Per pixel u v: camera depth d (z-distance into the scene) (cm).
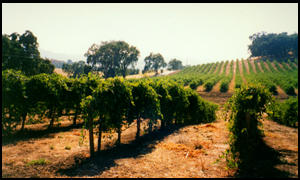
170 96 1202
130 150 812
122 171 583
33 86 1025
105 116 793
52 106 1144
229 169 578
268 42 10631
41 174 544
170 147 841
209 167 603
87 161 666
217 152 748
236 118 627
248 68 8644
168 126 1381
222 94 3772
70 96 1246
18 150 724
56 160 655
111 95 812
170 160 682
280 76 5381
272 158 624
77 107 1298
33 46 3688
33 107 1023
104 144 911
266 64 8881
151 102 997
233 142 605
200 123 1625
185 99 1392
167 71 12200
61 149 779
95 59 7375
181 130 1229
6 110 920
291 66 7731
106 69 7700
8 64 3016
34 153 705
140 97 984
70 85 1306
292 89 3294
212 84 4422
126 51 7875
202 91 4172
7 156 655
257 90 642
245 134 595
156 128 1310
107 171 581
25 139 878
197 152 757
